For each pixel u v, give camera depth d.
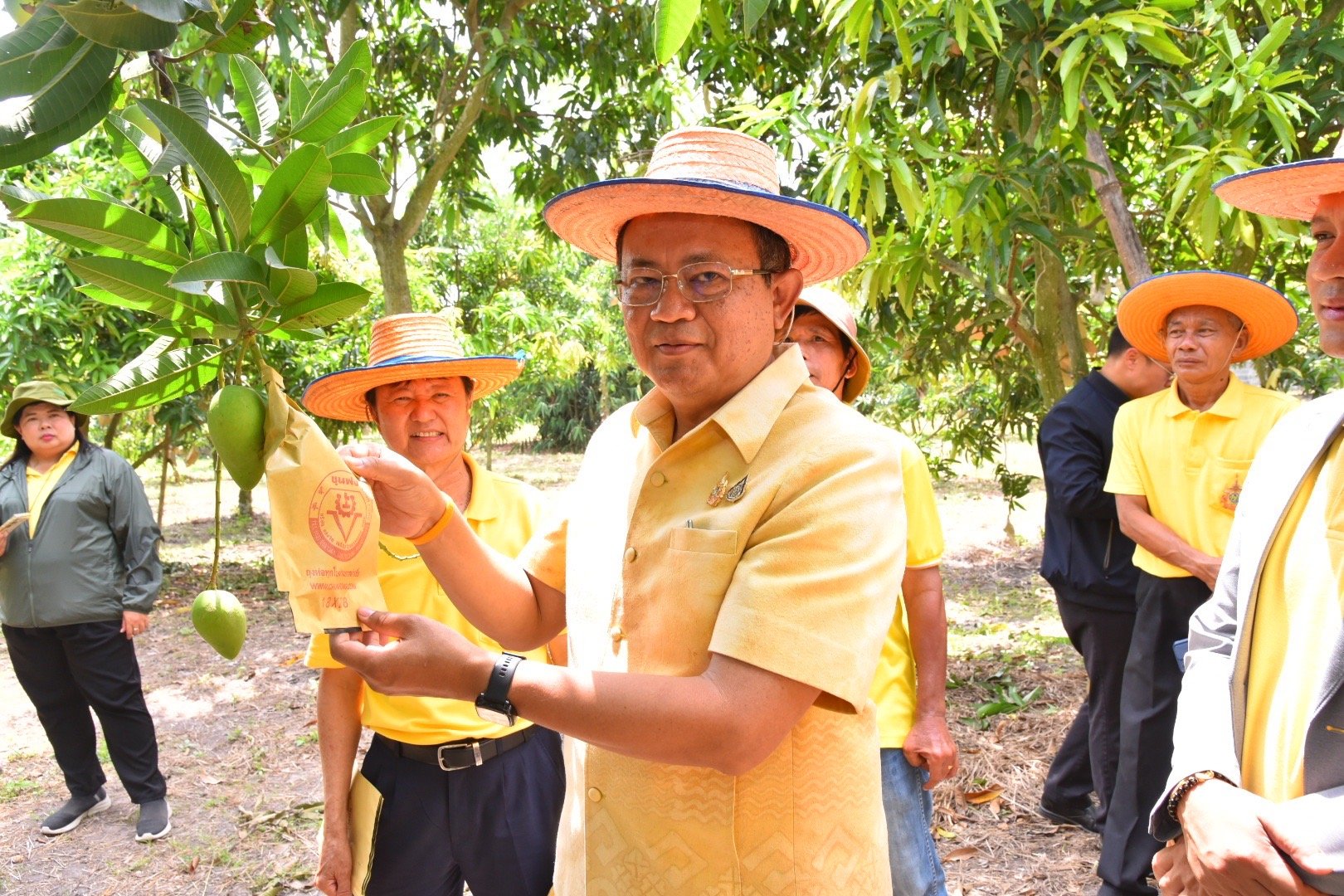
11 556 3.93
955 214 3.54
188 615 7.78
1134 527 2.87
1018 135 3.70
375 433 8.84
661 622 1.30
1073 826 3.66
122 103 1.47
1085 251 4.93
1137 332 3.02
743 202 1.26
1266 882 1.26
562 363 12.51
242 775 4.62
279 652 6.65
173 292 1.17
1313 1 4.32
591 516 1.53
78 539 3.94
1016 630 6.55
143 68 1.22
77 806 4.19
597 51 6.73
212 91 1.79
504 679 1.14
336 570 1.20
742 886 1.30
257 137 1.42
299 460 1.19
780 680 1.16
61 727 4.14
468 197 7.51
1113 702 3.27
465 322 12.05
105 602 3.96
